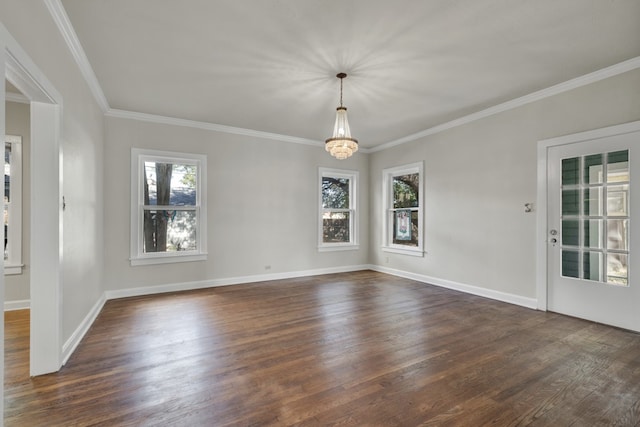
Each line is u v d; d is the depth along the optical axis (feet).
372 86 11.19
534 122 12.03
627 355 8.07
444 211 15.78
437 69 9.93
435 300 13.30
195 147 15.33
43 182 7.07
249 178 16.80
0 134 4.45
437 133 16.15
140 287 14.08
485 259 13.84
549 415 5.72
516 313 11.50
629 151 9.66
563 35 8.13
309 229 18.72
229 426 5.39
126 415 5.66
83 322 9.43
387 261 19.52
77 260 8.87
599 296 10.37
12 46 4.93
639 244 9.51
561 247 11.32
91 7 6.94
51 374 7.09
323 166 19.26
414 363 7.66
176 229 15.11
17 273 12.04
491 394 6.37
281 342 8.91
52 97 6.84
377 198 20.35
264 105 13.02
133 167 13.91
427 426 5.40
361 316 11.20
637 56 9.24
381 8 7.05
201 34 8.03
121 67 9.75
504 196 13.08
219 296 13.89
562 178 11.27
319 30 7.88
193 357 7.97
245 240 16.67
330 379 6.92
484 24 7.64
